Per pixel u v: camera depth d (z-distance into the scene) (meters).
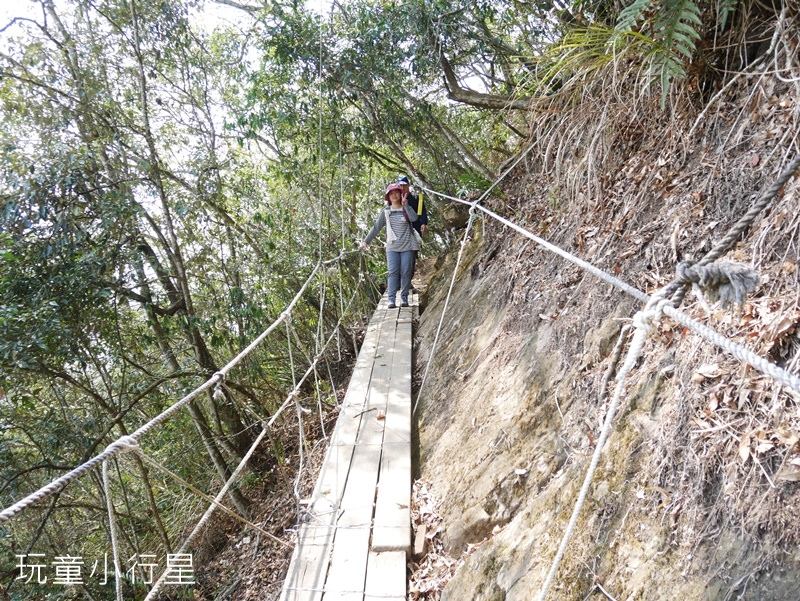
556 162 3.65
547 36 5.29
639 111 3.13
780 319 1.61
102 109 5.74
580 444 2.27
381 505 3.02
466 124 7.89
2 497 5.05
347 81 6.54
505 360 3.32
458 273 6.04
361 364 5.03
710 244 2.18
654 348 2.11
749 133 2.27
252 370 6.83
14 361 4.34
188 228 6.48
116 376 6.27
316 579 2.59
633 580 1.63
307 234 8.06
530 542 2.13
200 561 6.08
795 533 1.29
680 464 1.67
